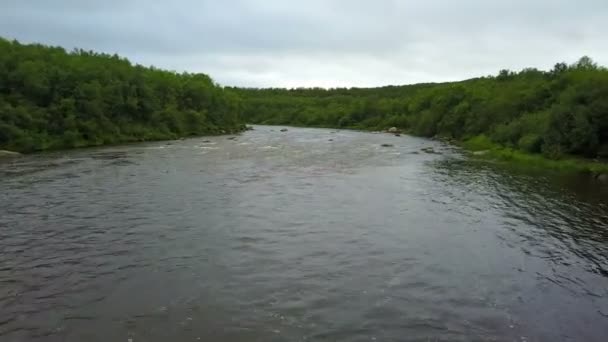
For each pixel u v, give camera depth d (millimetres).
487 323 12875
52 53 78188
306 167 41688
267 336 11977
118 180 33500
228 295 14367
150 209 24719
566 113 48000
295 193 29609
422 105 114750
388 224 22641
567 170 41688
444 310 13609
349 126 140500
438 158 51125
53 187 30547
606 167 40125
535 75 100188
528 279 16109
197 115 97625
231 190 30234
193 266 16703
